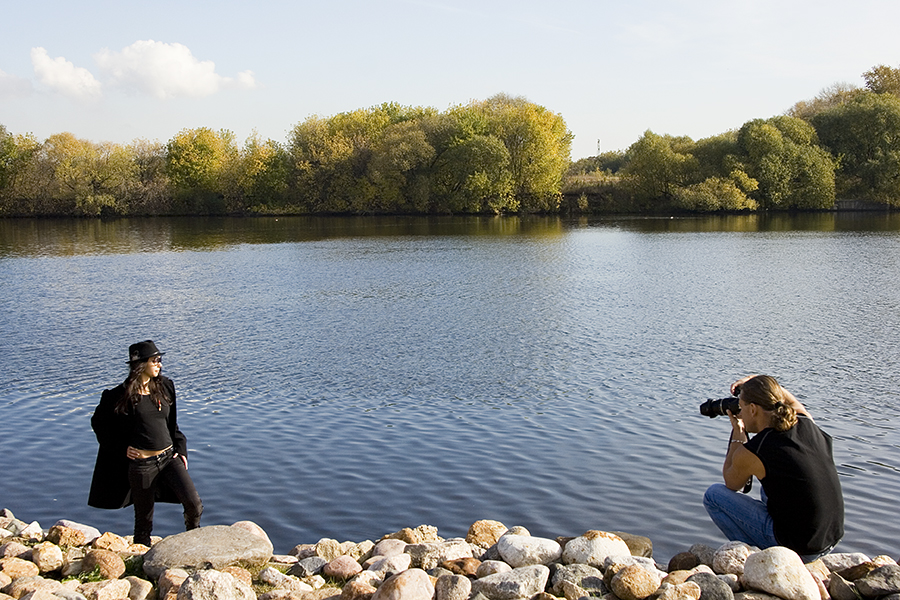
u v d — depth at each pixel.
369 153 101.06
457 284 34.19
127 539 7.97
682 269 39.16
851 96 116.44
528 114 97.81
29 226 84.19
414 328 23.69
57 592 6.05
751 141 94.25
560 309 27.17
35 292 32.88
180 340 22.17
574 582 6.26
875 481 10.91
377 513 9.95
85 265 44.25
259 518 9.80
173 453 7.90
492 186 94.75
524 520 9.72
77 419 14.34
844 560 6.73
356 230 74.31
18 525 8.28
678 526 9.48
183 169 102.69
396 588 5.76
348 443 12.88
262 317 26.00
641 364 18.75
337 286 33.81
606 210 102.06
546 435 13.26
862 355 19.42
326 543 7.66
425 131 98.62
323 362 19.22
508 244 56.62
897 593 5.80
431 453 12.32
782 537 6.54
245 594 5.95
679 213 96.75
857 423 13.94
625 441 12.88
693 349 20.39
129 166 101.81
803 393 16.05
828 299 28.47
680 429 13.53
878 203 95.06
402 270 40.03
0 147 97.94
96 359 19.77
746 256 45.03
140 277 38.09
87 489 10.86
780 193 91.94
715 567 6.64
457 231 71.62
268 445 12.77
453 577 6.04
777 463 6.46
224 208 104.31
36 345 21.61
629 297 29.91
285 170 102.81
